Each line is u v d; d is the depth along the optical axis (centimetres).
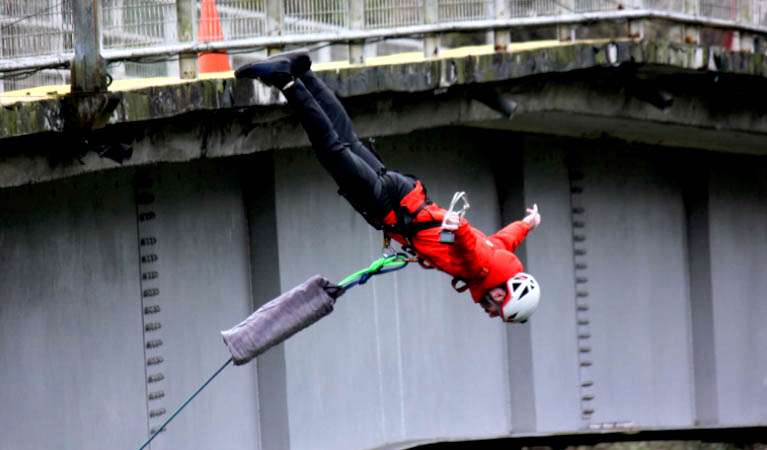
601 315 7344
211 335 5384
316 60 6494
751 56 6594
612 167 7425
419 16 5172
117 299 4909
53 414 4584
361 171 3062
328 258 5825
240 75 2978
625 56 5750
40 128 3819
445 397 6512
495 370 6856
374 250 6162
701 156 7838
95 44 3953
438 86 5188
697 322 7950
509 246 3347
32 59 3894
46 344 4562
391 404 6166
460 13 5341
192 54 4431
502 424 6894
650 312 7669
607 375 7362
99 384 4803
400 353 6238
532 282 3256
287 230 5584
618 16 5750
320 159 3075
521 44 6019
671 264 7831
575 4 5684
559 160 7075
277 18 4653
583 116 6222
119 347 4912
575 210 7175
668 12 5897
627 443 5866
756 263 8256
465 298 6675
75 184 4700
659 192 7762
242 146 4859
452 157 6600
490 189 6894
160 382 5103
